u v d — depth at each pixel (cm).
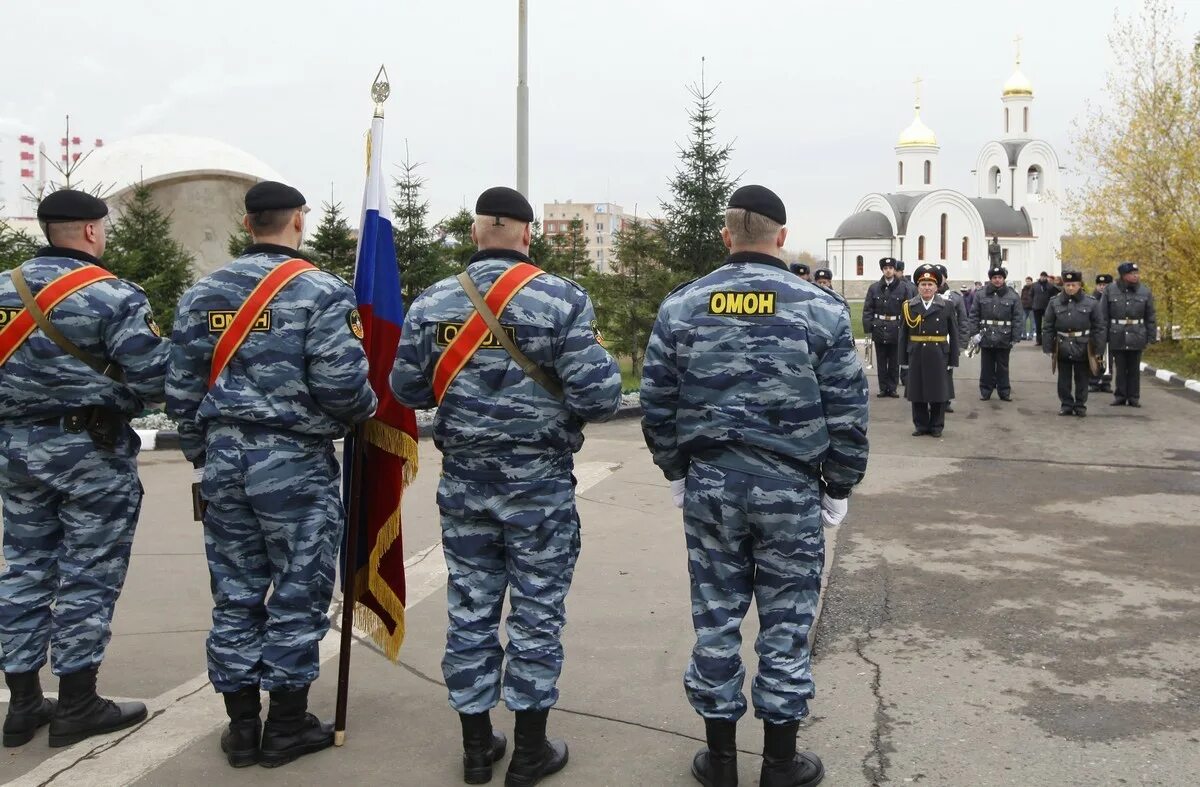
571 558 345
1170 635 478
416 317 340
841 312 319
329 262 1471
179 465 912
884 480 861
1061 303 1222
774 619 330
